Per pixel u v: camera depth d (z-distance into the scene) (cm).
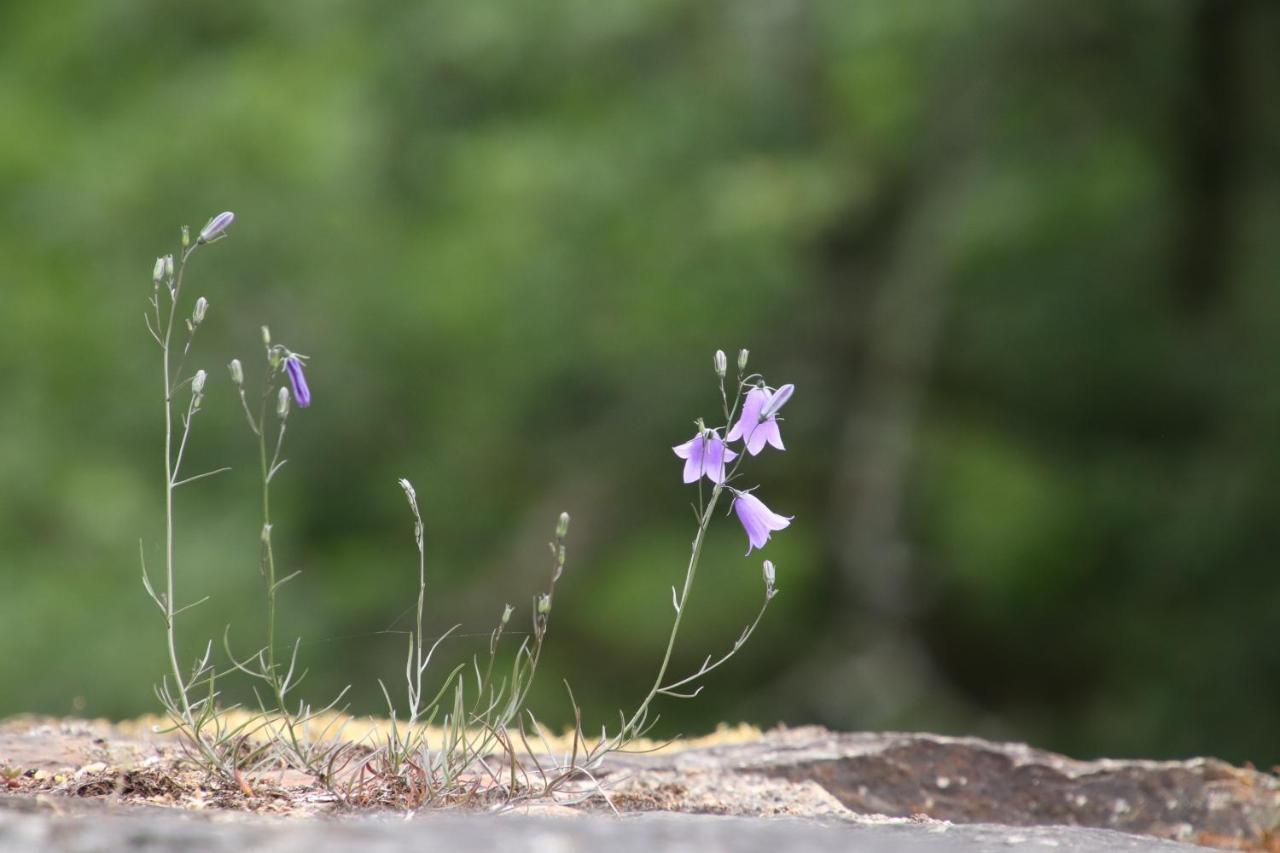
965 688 1528
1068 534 1423
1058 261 1453
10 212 1466
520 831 265
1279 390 1279
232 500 1411
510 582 1519
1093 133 1440
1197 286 1391
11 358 1420
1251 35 1334
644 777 410
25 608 1250
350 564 1491
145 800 333
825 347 1564
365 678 1400
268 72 1491
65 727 452
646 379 1590
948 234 1498
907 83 1538
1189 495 1305
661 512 1577
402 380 1535
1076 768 438
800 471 1551
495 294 1516
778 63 1536
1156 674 1304
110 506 1320
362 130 1477
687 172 1554
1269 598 1241
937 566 1489
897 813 422
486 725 363
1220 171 1373
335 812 328
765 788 409
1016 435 1512
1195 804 425
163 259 355
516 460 1591
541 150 1519
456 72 1587
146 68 1563
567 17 1524
